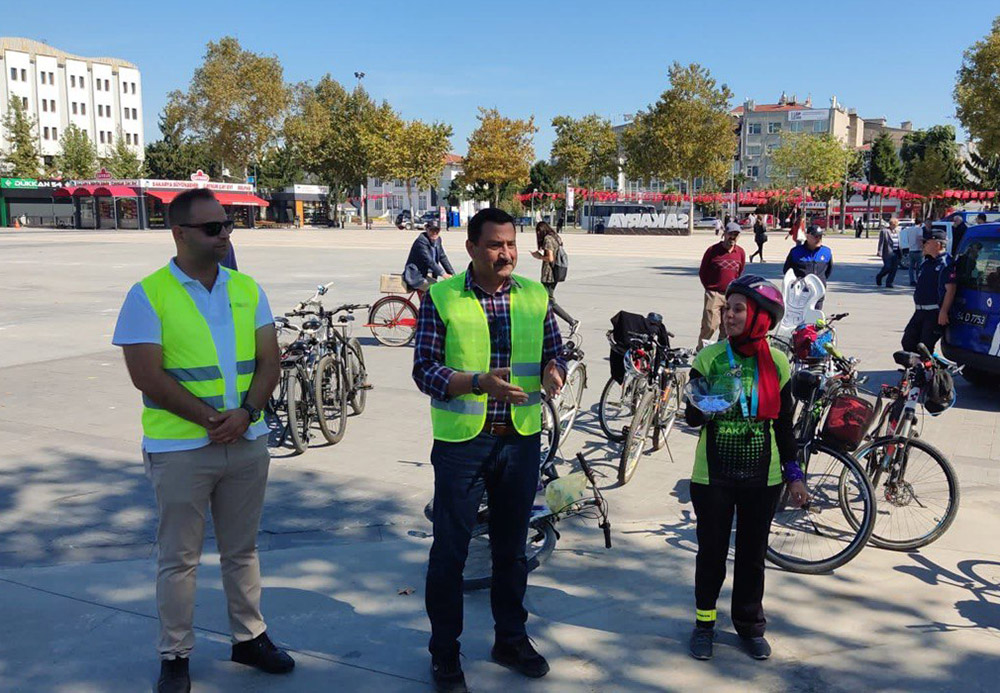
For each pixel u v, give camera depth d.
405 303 11.21
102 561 4.46
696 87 54.78
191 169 84.19
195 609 3.91
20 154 70.75
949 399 4.80
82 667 3.40
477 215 3.18
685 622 3.88
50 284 18.67
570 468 6.11
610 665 3.51
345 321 7.28
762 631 3.63
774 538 4.61
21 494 5.40
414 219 68.50
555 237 13.18
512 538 3.40
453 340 3.20
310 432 6.90
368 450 6.49
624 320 6.39
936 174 63.12
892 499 4.75
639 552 4.65
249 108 68.19
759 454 3.48
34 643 3.58
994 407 8.23
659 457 6.43
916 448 4.75
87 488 5.52
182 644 3.19
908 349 8.99
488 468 3.27
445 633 3.26
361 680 3.36
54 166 78.31
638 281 20.06
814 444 4.68
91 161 78.38
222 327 3.14
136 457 6.19
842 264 27.69
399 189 100.50
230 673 3.39
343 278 20.23
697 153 55.53
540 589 4.19
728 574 4.39
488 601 4.08
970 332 8.38
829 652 3.63
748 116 116.50
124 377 8.97
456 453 3.22
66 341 11.20
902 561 4.57
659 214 63.62
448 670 3.27
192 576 3.20
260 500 3.34
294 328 6.57
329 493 5.50
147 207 58.53
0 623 3.75
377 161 63.69
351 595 4.09
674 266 25.08
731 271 9.05
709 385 3.47
